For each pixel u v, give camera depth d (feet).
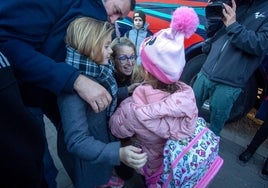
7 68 2.67
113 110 4.57
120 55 5.29
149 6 9.84
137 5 9.90
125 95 5.09
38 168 2.95
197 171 4.12
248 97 9.84
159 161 4.54
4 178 2.57
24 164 2.65
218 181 7.90
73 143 3.72
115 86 4.27
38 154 2.93
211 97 7.88
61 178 7.26
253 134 10.20
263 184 7.95
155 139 4.24
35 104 4.30
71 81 3.59
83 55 3.83
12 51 3.48
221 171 8.29
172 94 4.05
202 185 4.43
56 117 4.59
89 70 3.83
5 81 2.60
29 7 3.54
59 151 4.84
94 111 3.81
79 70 3.81
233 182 7.92
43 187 3.84
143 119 3.92
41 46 3.91
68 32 3.81
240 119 11.03
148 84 4.30
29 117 2.84
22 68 3.52
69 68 3.65
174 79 4.01
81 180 4.60
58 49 3.94
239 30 6.43
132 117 4.08
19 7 3.49
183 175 4.06
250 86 9.68
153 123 3.96
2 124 2.53
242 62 6.98
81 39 3.69
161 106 3.91
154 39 4.07
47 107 4.45
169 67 3.91
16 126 2.66
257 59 6.96
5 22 3.47
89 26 3.71
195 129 4.46
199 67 10.36
